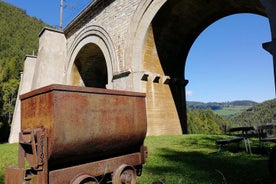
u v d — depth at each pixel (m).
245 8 12.50
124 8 13.57
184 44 14.86
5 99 39.59
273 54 7.25
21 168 4.03
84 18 17.20
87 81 20.48
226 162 6.45
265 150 7.81
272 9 7.51
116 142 4.52
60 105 3.70
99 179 4.40
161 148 8.98
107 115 4.35
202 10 12.98
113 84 13.49
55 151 3.61
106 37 14.70
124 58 12.98
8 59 60.69
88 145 4.02
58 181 3.73
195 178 5.08
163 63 13.88
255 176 5.06
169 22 12.83
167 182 4.87
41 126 3.82
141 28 12.52
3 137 26.69
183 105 14.67
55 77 19.30
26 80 21.73
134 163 4.97
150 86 12.80
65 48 20.20
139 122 4.98
